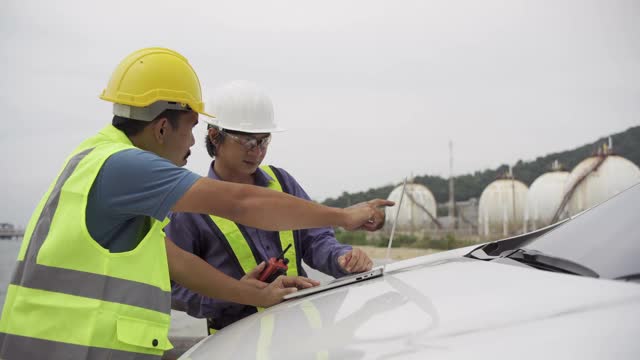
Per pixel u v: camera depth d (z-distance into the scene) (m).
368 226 2.46
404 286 2.02
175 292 2.86
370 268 2.66
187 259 2.50
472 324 1.58
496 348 1.44
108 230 2.05
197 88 2.34
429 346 1.52
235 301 2.48
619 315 1.48
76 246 1.99
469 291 1.81
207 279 2.49
